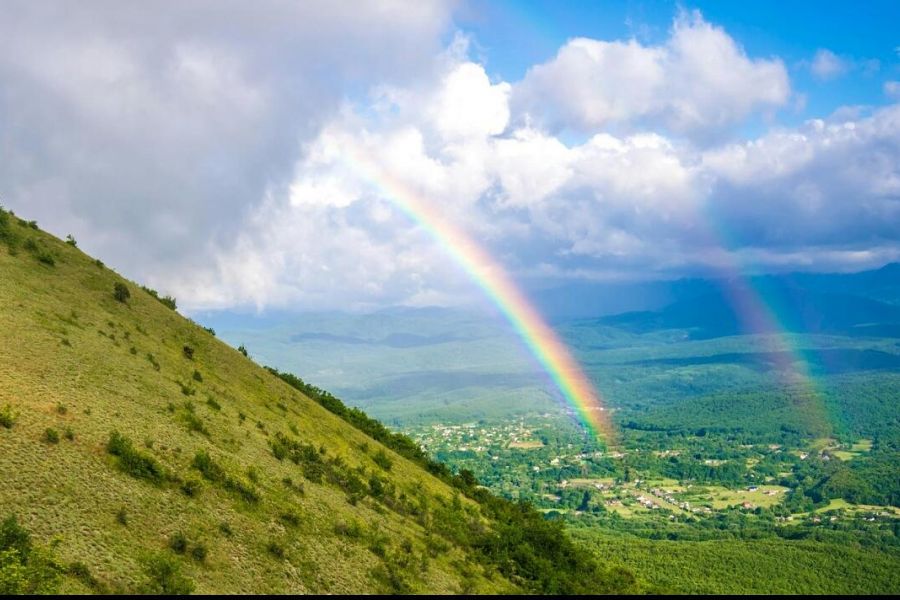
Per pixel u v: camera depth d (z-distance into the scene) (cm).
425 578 6366
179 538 4503
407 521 7912
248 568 4784
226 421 7281
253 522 5378
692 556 19350
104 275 9725
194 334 10131
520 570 8250
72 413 5238
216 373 9131
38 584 3444
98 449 4947
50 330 6762
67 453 4691
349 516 6700
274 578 4862
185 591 4022
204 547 4600
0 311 6606
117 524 4350
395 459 11231
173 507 4878
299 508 6088
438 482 11575
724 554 19550
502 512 11500
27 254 8762
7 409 4703
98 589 3706
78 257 9756
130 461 4975
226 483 5628
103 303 8762
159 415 6247
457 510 9831
